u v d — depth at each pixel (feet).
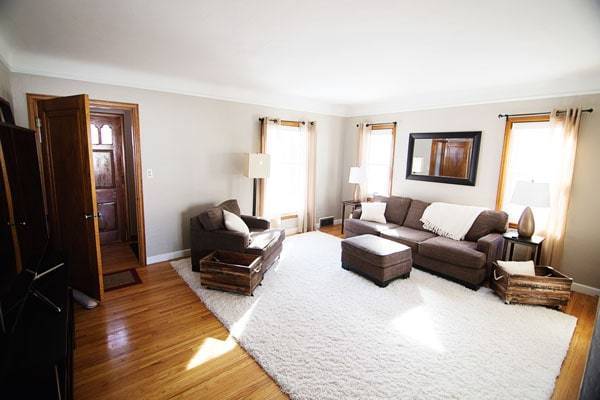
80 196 9.55
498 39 7.92
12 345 4.64
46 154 10.16
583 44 8.02
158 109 12.89
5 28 7.94
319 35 8.04
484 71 10.92
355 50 9.14
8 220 6.04
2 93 9.04
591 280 11.42
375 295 10.67
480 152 13.89
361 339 8.18
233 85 14.49
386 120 17.87
